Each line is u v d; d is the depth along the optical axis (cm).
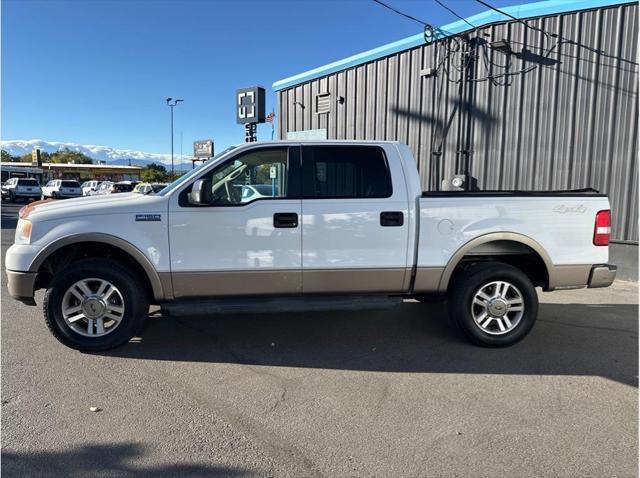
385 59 1155
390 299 463
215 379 388
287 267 442
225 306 438
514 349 465
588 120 838
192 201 423
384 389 373
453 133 1016
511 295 469
